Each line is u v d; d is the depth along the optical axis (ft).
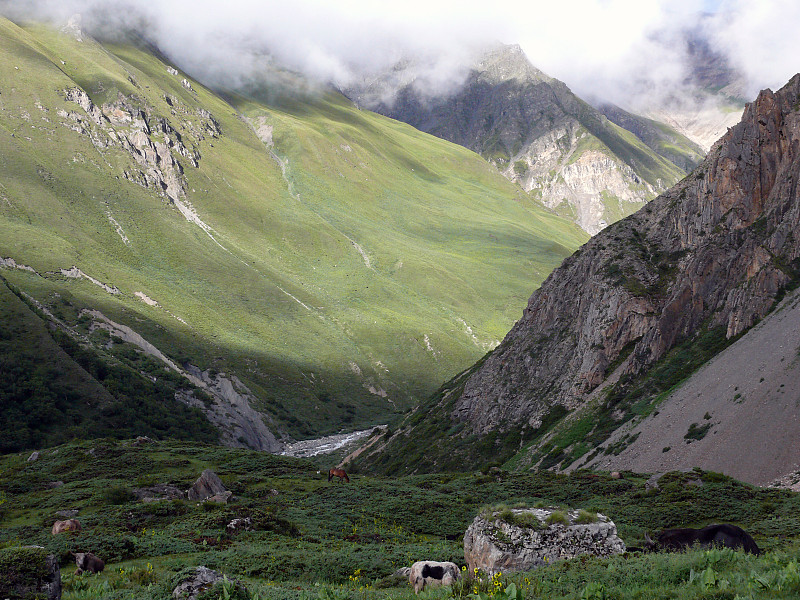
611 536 78.84
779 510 144.77
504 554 77.10
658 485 174.19
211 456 291.17
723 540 77.36
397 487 203.62
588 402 347.36
